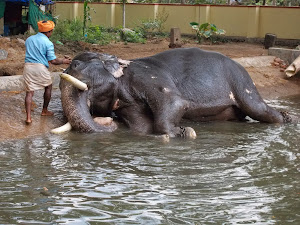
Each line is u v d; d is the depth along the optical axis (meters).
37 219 4.81
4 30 22.14
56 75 11.25
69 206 5.14
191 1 34.81
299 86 14.12
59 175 6.03
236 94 9.21
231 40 26.62
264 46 22.30
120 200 5.34
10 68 11.68
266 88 13.36
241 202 5.38
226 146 7.59
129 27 29.38
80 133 7.89
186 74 8.86
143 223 4.80
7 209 5.01
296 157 7.08
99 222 4.79
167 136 7.76
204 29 24.41
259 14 26.03
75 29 23.23
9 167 6.24
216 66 9.15
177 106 8.21
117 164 6.52
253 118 9.38
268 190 5.75
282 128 9.01
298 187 5.86
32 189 5.56
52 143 7.35
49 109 9.23
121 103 8.41
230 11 26.58
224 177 6.16
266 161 6.86
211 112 9.07
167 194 5.55
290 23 25.31
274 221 4.92
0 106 8.62
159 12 28.64
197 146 7.52
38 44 8.14
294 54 16.02
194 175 6.20
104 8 29.72
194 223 4.83
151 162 6.66
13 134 7.65
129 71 8.48
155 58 8.94
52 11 25.95
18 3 23.02
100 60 8.36
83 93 7.94
